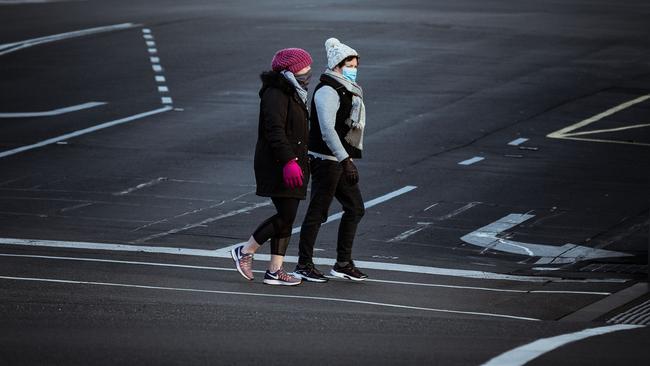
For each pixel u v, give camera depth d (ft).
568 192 135.54
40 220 119.03
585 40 272.92
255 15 321.32
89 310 70.79
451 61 238.48
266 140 84.17
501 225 120.26
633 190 136.77
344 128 87.40
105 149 158.92
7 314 68.69
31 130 172.65
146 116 182.70
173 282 87.04
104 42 266.16
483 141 165.48
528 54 249.55
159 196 132.16
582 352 60.80
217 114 184.14
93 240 109.50
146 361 57.52
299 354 59.52
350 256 92.02
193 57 242.78
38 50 254.68
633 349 61.87
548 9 346.13
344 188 89.66
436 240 113.50
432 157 154.40
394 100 195.21
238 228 117.39
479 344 62.64
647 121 182.19
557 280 96.22
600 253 108.99
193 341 62.13
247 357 58.65
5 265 92.12
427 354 59.88
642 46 264.31
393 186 137.90
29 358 57.52
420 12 331.57
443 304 82.74
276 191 84.48
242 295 81.61
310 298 81.87
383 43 263.49
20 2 373.61
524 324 69.77
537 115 185.26
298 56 84.02
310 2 364.79
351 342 62.75
